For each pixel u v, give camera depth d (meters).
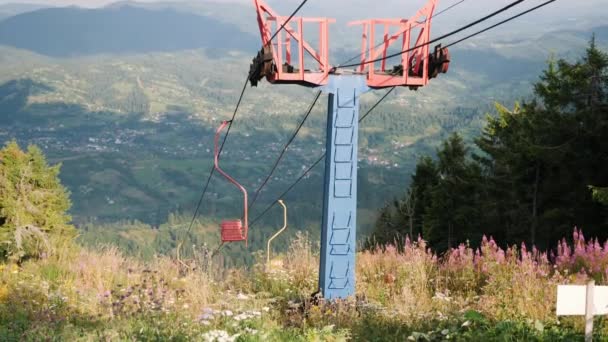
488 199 43.00
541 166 36.69
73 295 11.96
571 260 11.42
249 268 15.46
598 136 32.75
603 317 7.82
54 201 25.55
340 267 12.35
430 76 13.00
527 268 10.94
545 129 34.56
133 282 13.48
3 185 23.97
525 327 7.88
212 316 9.31
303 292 12.94
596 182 33.25
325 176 12.75
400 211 46.16
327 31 12.62
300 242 15.81
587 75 33.78
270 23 12.60
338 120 12.58
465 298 11.27
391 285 12.68
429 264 13.33
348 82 12.64
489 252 12.28
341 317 10.10
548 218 34.66
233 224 18.20
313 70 12.73
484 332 7.92
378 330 9.02
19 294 11.73
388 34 13.16
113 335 8.11
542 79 35.34
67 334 8.33
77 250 17.11
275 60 12.52
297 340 8.31
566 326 8.07
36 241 21.44
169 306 10.34
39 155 26.31
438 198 44.94
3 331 8.78
